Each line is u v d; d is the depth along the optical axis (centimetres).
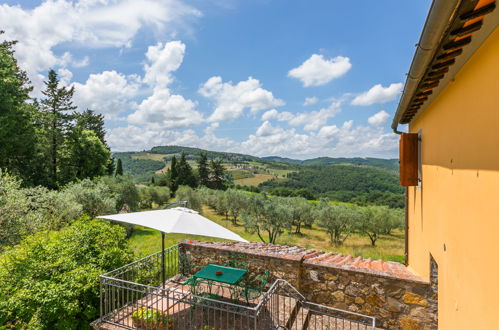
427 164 445
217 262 645
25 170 2272
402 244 2106
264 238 2219
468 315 247
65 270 565
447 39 197
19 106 2047
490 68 191
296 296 548
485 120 203
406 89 338
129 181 2780
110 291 531
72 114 2802
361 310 497
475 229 229
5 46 2111
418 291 457
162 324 440
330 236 2300
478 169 220
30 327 462
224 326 453
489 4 158
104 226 699
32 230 1011
